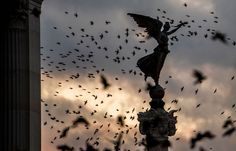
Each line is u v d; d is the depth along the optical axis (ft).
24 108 139.95
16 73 140.36
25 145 139.13
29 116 140.05
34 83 141.90
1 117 139.74
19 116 139.23
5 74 140.56
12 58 140.56
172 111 202.90
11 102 139.44
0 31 141.79
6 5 141.59
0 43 141.59
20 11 141.28
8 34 141.18
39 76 143.33
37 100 142.20
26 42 141.90
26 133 139.44
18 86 140.05
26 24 142.41
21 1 141.49
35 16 142.61
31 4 143.64
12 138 138.51
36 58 143.02
